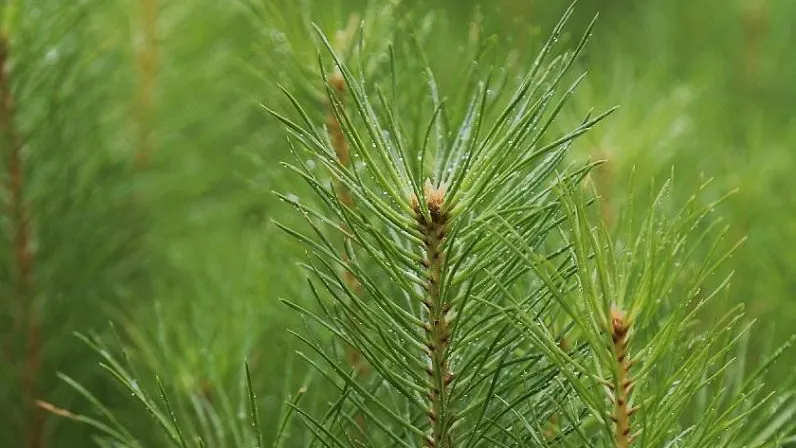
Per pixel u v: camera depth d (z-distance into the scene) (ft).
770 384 3.51
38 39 3.69
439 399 2.77
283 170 3.51
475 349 2.84
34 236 3.85
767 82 5.17
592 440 2.89
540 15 5.36
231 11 4.74
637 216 3.71
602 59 4.70
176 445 3.06
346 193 3.26
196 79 4.67
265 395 3.50
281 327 3.48
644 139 3.80
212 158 4.63
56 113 3.80
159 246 4.31
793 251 3.85
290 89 3.34
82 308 3.92
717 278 3.77
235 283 3.67
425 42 3.56
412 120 3.22
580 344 2.82
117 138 4.47
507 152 2.66
